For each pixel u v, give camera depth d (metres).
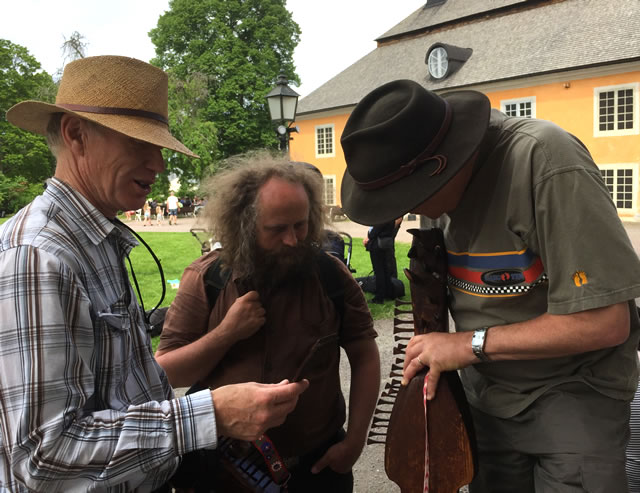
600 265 1.20
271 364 1.56
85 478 0.97
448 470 1.46
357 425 1.67
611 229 1.21
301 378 1.56
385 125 1.32
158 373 1.33
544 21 26.38
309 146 33.50
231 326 1.51
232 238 1.53
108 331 1.12
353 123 1.47
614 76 21.36
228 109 34.00
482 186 1.41
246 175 1.52
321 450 1.63
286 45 36.28
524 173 1.30
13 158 36.25
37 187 34.97
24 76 38.00
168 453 1.04
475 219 1.44
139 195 1.24
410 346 1.55
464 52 27.77
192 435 1.06
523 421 1.49
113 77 1.16
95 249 1.14
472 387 1.68
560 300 1.25
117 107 1.15
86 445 0.96
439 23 31.97
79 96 1.15
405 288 7.47
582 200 1.21
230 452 1.42
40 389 0.92
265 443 1.42
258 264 1.53
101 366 1.10
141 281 8.59
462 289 1.53
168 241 15.66
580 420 1.40
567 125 23.02
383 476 2.88
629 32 22.02
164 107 1.27
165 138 1.19
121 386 1.16
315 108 32.47
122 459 0.99
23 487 0.99
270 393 1.16
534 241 1.33
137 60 1.20
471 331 1.44
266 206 1.46
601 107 21.92
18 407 0.92
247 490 1.40
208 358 1.52
